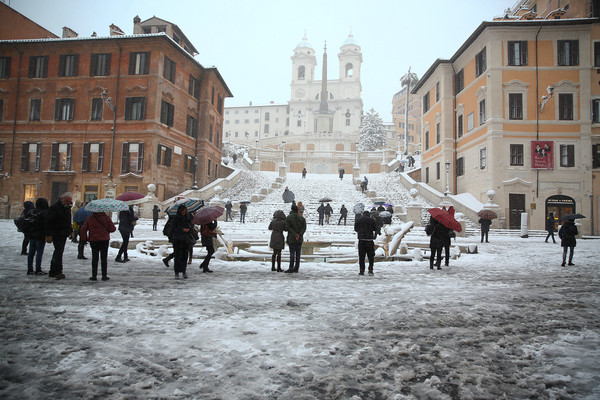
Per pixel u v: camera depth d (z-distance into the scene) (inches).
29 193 1400.1
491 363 158.1
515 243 829.2
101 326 191.5
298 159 2581.2
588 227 1186.0
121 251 439.8
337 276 377.1
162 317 209.5
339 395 126.0
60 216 323.9
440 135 1540.4
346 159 2554.1
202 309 229.0
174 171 1448.1
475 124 1334.9
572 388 136.3
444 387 135.6
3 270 354.6
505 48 1238.9
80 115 1376.7
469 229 1082.7
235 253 552.4
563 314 238.7
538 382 140.3
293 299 262.2
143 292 275.9
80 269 378.3
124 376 135.9
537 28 1226.6
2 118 1421.0
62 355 153.6
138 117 1337.4
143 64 1348.4
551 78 1226.6
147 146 1312.7
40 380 131.1
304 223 402.0
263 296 270.5
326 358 156.6
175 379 134.6
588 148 1200.2
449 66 1515.7
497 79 1231.5
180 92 1483.8
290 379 136.5
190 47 1737.2
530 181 1203.9
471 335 193.0
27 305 231.1
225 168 1923.0
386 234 567.5
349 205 1341.0
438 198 1327.5
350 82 4488.2
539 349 174.6
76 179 1357.0
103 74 1373.0
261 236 754.2
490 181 1217.4
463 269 441.4
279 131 4810.5
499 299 277.6
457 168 1465.3
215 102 1761.8
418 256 517.0
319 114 3698.3
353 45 4544.8
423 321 215.0
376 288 311.0
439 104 1553.9
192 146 1583.4
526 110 1223.5
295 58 4643.2
